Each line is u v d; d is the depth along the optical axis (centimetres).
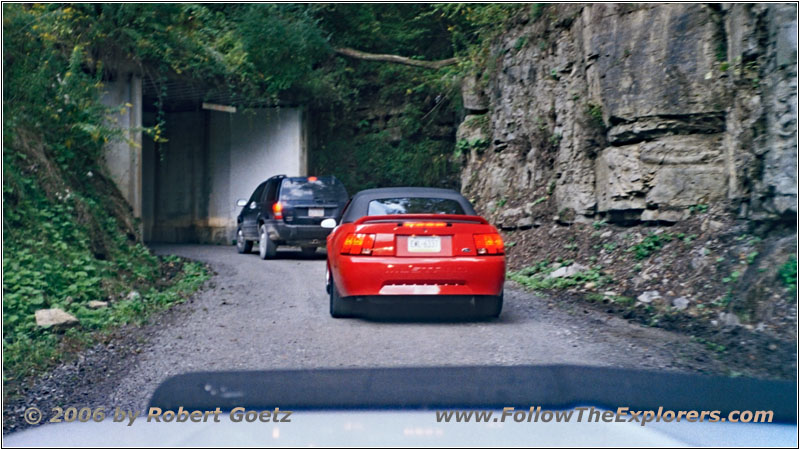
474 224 712
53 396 481
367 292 695
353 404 390
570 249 1162
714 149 1052
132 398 455
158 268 1313
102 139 1470
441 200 788
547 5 1440
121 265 1130
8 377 537
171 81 1942
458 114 2181
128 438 142
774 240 818
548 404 366
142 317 796
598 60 1170
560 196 1301
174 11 1812
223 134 2394
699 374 498
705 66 1043
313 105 2339
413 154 2353
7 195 1019
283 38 2039
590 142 1223
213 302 904
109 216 1458
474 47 1911
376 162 2398
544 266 1154
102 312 797
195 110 2434
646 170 1083
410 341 620
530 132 1477
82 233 1117
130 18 1727
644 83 1091
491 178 1603
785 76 805
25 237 980
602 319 757
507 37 1611
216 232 2388
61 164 1334
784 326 642
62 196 1166
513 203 1477
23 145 1170
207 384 472
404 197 784
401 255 698
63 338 668
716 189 1040
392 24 2438
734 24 973
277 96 2175
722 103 1030
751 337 632
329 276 804
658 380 473
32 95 1311
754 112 899
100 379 521
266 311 815
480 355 559
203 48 1905
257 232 1658
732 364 539
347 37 2384
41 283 825
